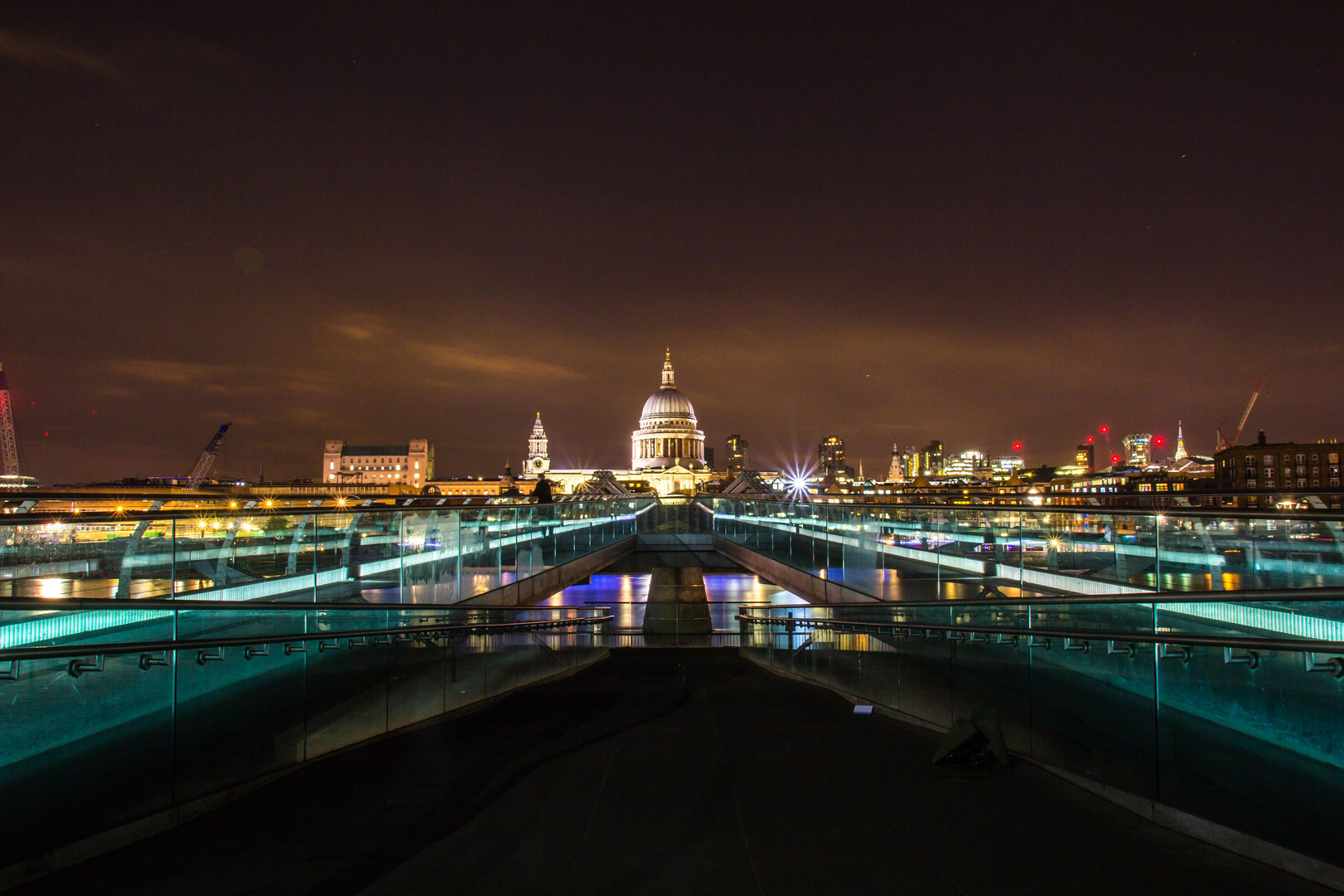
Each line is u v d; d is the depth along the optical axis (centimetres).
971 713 941
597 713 1283
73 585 1036
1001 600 1002
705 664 2112
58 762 652
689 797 798
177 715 762
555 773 892
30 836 627
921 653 1208
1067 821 725
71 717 664
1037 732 930
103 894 579
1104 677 802
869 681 1400
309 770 909
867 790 823
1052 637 888
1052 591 1343
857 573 1938
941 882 586
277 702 896
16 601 677
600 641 2342
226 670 823
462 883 590
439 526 1650
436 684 1255
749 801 787
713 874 602
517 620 1961
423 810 766
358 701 1045
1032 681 938
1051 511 1279
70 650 656
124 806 704
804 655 1808
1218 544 1112
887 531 1791
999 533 1493
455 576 1688
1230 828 650
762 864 623
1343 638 621
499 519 1914
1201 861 623
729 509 3609
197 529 1180
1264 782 629
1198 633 705
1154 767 738
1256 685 635
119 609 733
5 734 616
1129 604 781
